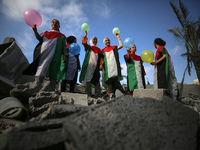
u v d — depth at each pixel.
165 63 3.77
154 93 2.76
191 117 1.66
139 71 4.84
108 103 1.63
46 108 2.43
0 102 2.56
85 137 1.05
